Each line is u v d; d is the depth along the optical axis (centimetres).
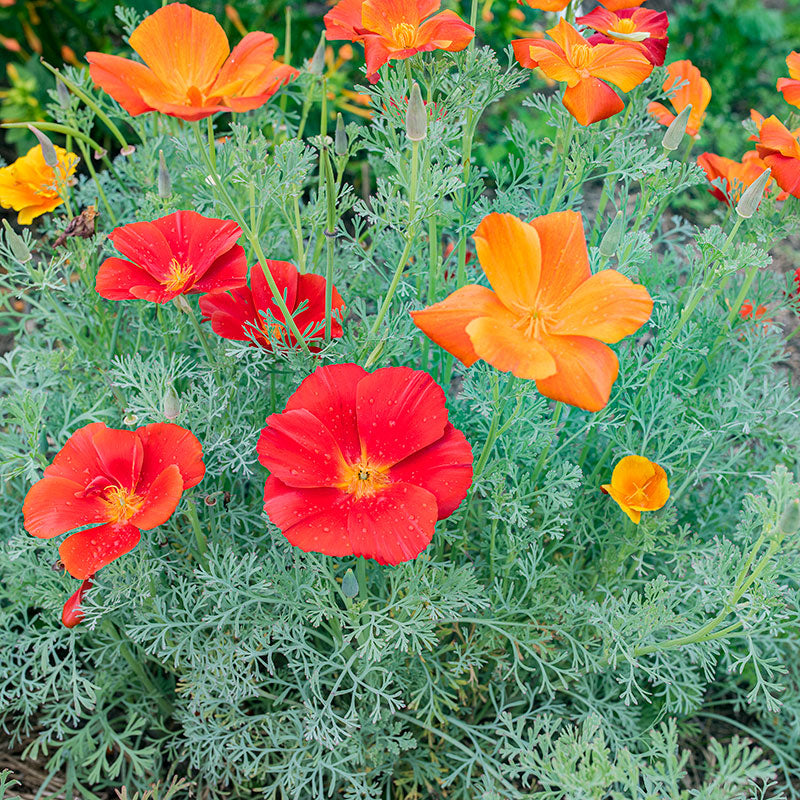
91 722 39
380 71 38
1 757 40
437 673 39
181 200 44
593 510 43
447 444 30
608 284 28
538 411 38
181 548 39
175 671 41
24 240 39
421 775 39
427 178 33
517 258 28
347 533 28
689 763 43
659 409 41
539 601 39
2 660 38
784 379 42
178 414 32
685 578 42
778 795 31
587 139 39
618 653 39
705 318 42
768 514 30
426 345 40
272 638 40
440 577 36
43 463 36
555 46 35
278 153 35
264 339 35
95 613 35
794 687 44
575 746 31
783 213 38
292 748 37
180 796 40
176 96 29
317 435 30
